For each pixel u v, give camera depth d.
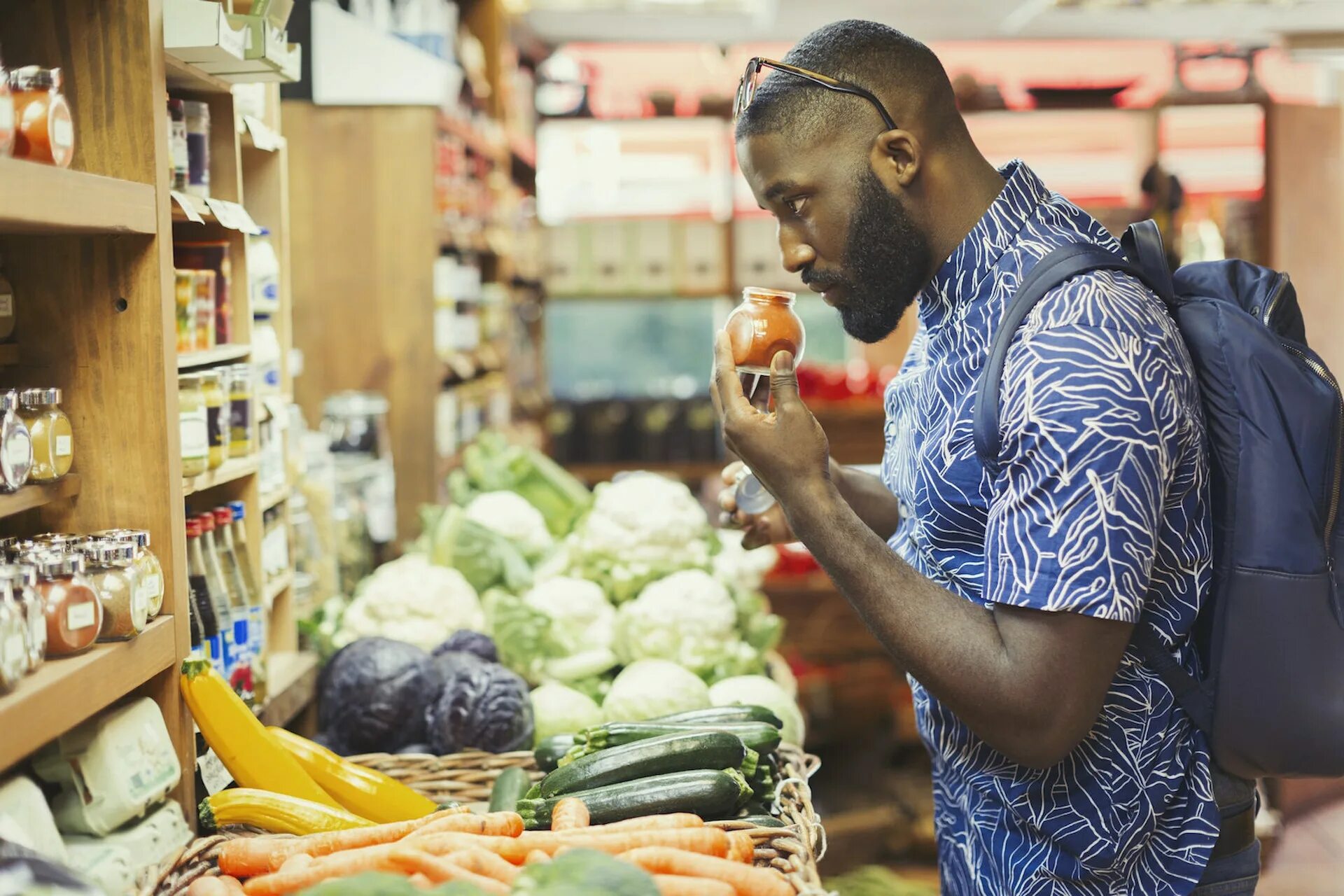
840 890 3.11
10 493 1.25
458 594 2.47
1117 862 1.44
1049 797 1.46
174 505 1.44
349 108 3.57
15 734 1.08
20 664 1.12
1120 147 6.70
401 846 1.29
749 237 6.41
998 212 1.49
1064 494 1.28
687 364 7.74
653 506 2.57
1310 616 1.38
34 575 1.18
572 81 6.37
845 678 4.80
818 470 1.42
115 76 1.38
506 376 5.12
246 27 1.61
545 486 3.41
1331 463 1.41
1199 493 1.41
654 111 6.27
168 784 1.38
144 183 1.37
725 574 2.61
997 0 5.48
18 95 1.17
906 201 1.49
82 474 1.42
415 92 3.56
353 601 2.52
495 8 5.03
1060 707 1.29
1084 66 6.80
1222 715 1.41
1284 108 6.02
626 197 6.95
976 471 1.47
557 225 6.39
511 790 1.68
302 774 1.54
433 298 3.59
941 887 1.76
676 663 2.30
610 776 1.57
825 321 7.46
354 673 1.99
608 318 7.71
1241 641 1.40
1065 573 1.27
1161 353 1.34
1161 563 1.41
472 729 1.95
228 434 1.78
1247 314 1.47
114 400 1.41
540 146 6.60
